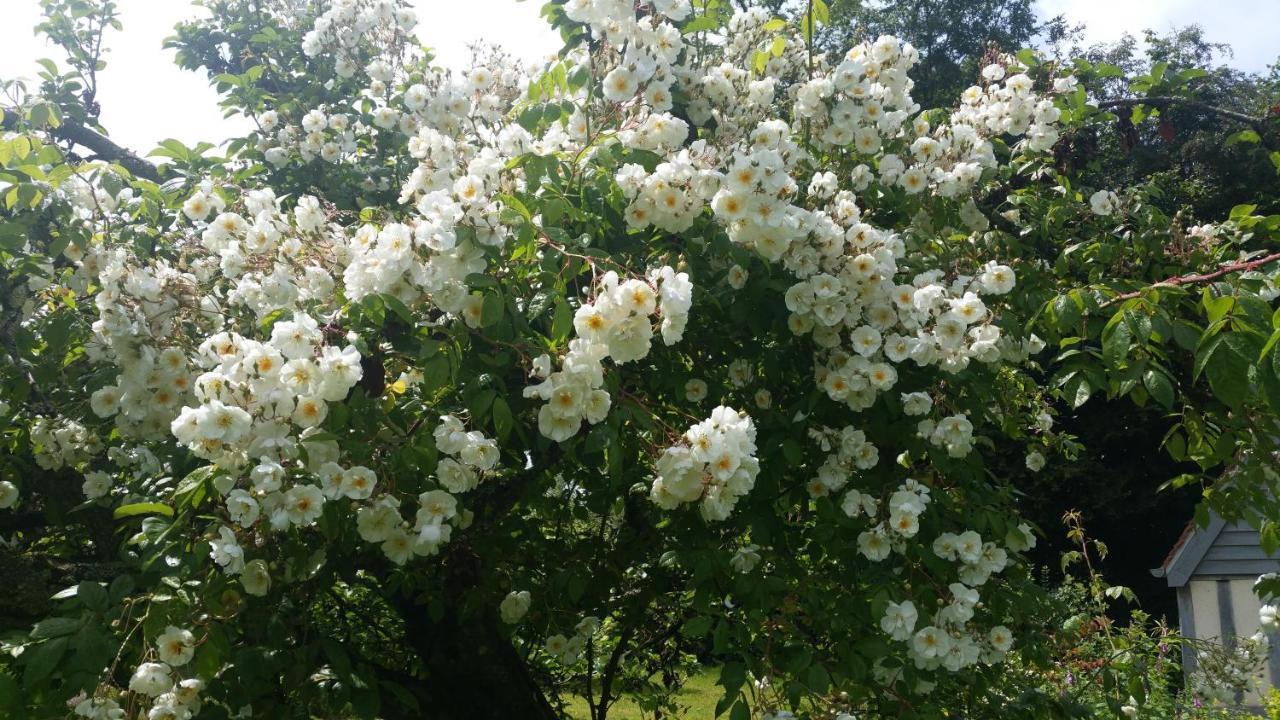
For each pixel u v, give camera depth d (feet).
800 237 8.35
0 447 9.87
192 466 8.54
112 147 13.35
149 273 8.27
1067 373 8.89
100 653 6.51
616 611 11.87
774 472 9.03
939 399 9.36
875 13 51.39
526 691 10.75
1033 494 46.37
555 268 7.32
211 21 15.42
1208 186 46.47
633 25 9.53
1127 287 9.52
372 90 12.98
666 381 9.09
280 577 7.85
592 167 8.82
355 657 9.86
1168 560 27.78
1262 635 13.17
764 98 10.59
